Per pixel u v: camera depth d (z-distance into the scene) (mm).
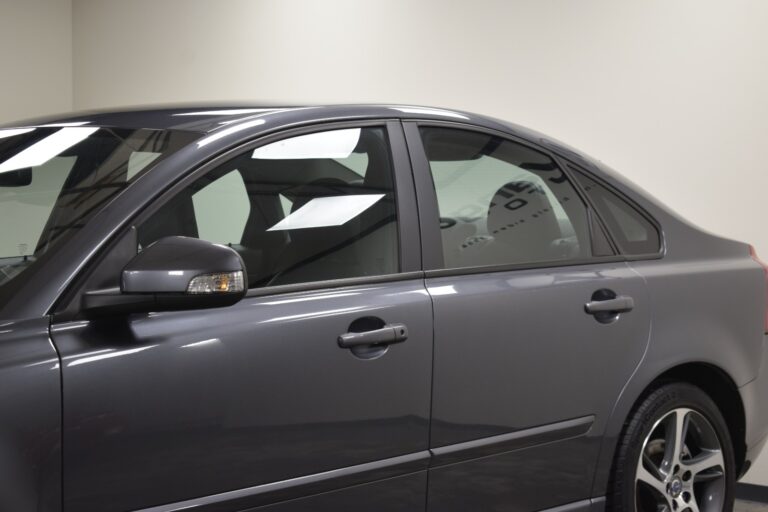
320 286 2098
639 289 2656
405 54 5426
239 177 2059
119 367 1749
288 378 1969
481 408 2301
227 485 1889
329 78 5781
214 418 1863
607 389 2570
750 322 2959
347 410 2059
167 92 6664
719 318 2850
